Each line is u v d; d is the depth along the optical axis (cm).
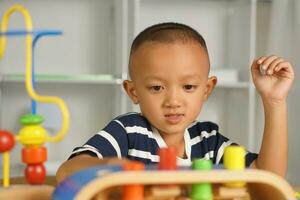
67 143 253
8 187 64
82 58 253
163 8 259
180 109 87
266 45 263
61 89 252
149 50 87
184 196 57
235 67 253
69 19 252
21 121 67
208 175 52
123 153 93
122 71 220
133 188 53
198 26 263
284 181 56
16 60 246
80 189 51
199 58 88
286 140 88
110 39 254
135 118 98
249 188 60
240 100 248
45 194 63
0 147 64
